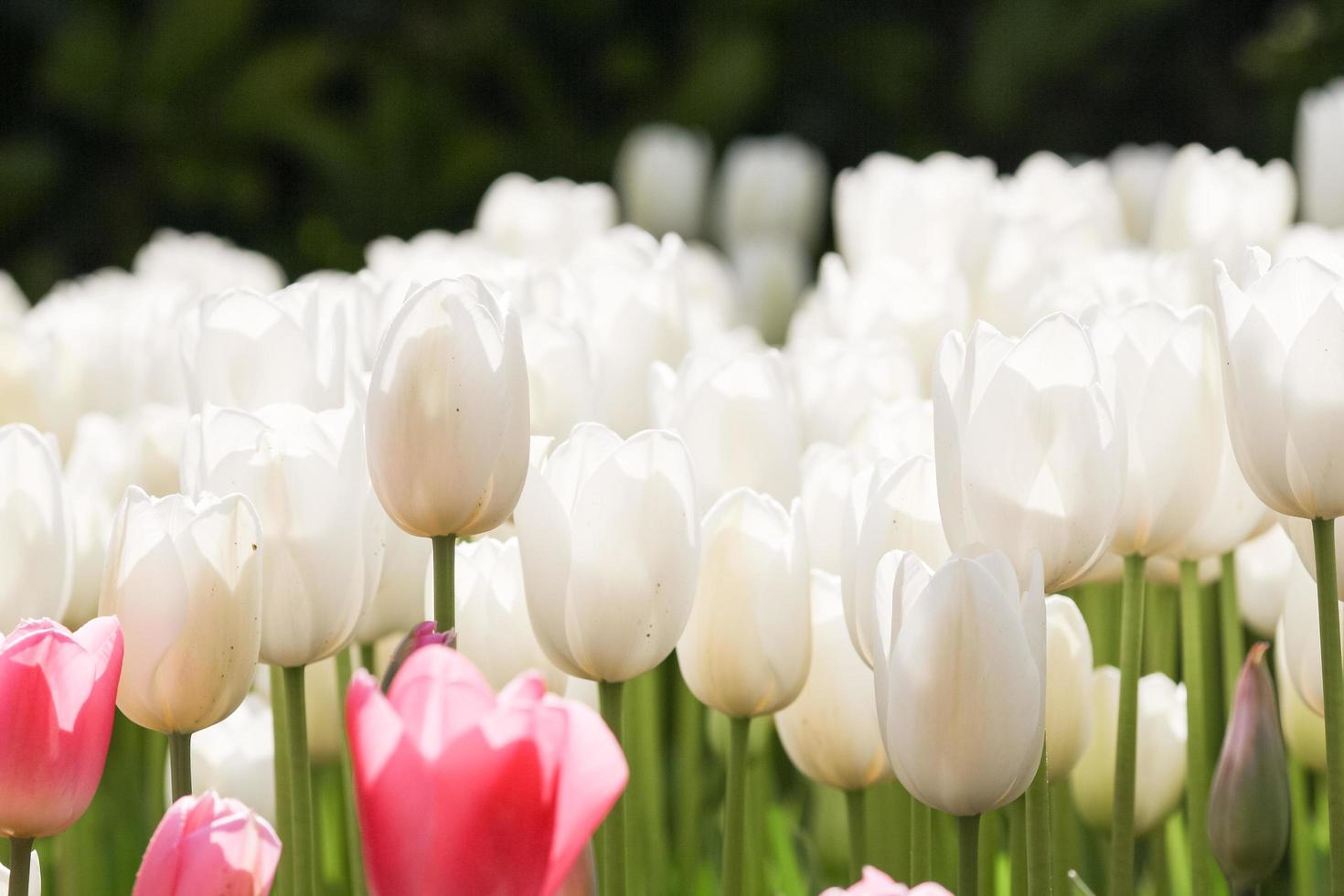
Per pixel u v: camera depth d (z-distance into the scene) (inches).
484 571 58.9
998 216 71.4
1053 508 55.7
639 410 64.7
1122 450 56.0
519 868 50.6
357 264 203.8
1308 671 59.1
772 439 60.5
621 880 57.7
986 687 53.8
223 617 55.3
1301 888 63.9
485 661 58.9
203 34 203.0
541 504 56.4
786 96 230.2
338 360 60.1
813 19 229.1
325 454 56.4
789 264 112.4
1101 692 61.7
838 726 59.1
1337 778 55.9
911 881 59.8
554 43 225.3
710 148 206.7
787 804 77.5
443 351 55.2
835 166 232.1
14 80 218.2
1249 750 56.9
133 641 55.2
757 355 60.6
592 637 56.5
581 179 211.8
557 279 63.9
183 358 61.5
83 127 213.0
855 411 65.1
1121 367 57.9
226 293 59.6
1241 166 70.4
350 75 232.1
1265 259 56.9
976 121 224.4
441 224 206.5
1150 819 62.2
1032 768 54.4
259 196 211.3
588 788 50.7
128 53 206.2
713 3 223.9
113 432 66.9
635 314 64.6
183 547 55.2
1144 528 58.2
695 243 122.6
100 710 53.8
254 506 56.2
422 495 55.5
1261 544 64.2
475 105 224.8
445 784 50.4
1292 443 55.1
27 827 53.7
